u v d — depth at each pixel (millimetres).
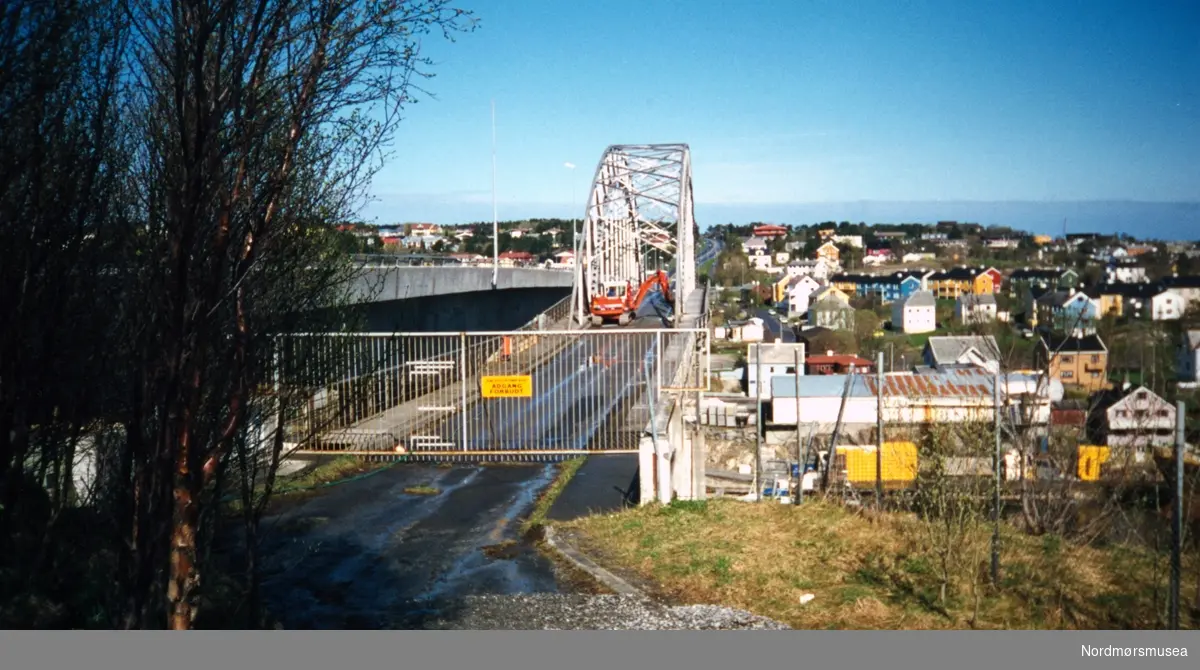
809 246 177625
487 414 17969
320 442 16734
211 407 6355
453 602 9227
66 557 7898
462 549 11414
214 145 5551
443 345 22062
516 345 24016
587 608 8969
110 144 6652
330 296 7902
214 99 5520
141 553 5871
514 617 8625
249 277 6465
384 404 18125
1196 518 9711
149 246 6117
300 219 6922
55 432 7539
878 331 67000
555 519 12930
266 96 5836
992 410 13289
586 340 29422
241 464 7516
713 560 10469
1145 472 11023
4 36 5422
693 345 20125
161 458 5758
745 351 72500
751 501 13734
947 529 9289
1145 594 8898
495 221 41688
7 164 5941
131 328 6230
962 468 11953
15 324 6641
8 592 7043
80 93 6359
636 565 10633
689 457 17859
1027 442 12594
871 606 8797
